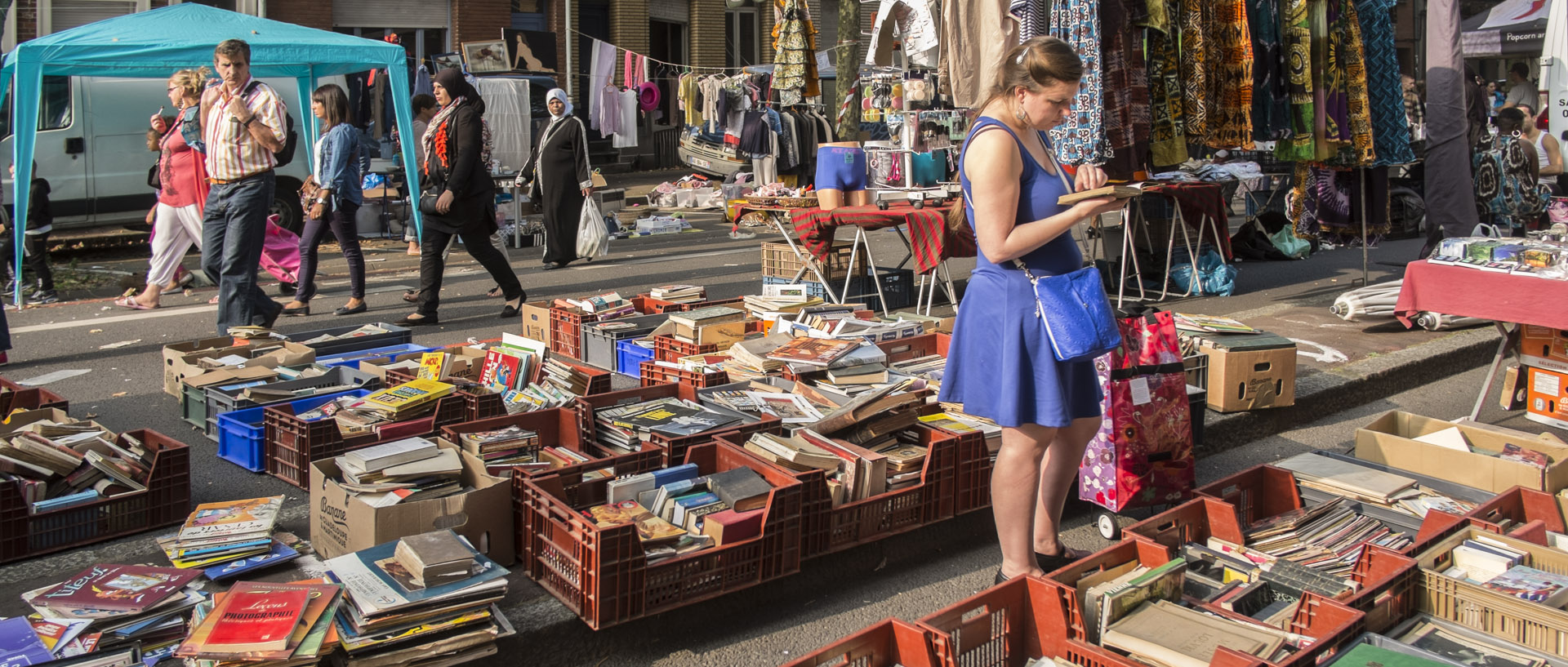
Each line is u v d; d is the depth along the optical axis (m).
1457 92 8.02
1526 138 11.23
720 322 5.62
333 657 2.73
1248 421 5.30
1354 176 8.46
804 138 16.77
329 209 7.96
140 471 3.83
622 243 12.74
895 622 2.68
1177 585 3.03
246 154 6.30
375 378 4.93
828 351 4.77
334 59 8.63
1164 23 6.18
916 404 4.25
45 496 3.60
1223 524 3.53
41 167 10.88
